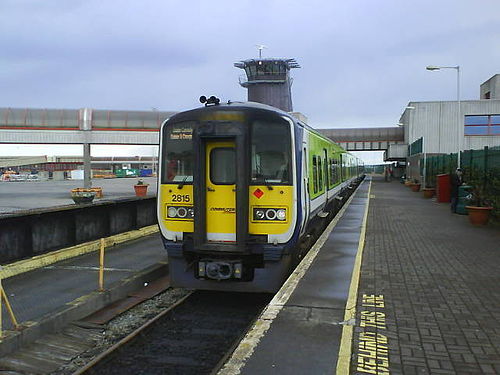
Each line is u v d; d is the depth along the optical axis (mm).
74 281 8109
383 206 19906
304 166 8031
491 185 14547
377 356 4406
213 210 7363
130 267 9281
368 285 6918
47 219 9656
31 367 5246
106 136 37031
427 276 7445
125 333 6383
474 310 5734
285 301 6055
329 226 13273
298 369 4105
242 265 7297
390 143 59781
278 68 62281
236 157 7105
